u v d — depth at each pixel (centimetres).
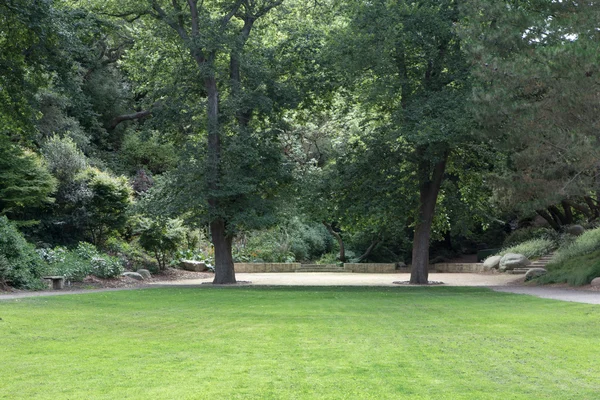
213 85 2666
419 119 2277
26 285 2125
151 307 1538
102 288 2328
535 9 2158
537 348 941
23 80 2406
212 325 1199
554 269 2734
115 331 1116
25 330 1108
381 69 2430
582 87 1761
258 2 2883
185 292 2056
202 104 2691
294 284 2719
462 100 2244
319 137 4341
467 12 2092
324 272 4175
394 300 1755
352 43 2414
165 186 2667
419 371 785
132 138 4503
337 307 1550
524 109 1895
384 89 2434
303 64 2783
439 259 4728
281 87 2648
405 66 2523
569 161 2009
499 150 2353
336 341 1005
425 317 1325
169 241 3188
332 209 2716
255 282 2909
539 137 1927
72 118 3894
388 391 685
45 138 3534
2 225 2228
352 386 707
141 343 985
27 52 2405
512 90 1916
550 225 4225
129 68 3084
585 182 2025
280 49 2780
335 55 2488
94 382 723
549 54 1783
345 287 2414
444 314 1379
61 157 3098
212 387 699
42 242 2833
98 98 4466
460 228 3675
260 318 1311
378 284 2727
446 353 902
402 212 2644
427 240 2742
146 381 728
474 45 1938
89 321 1245
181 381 728
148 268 3194
